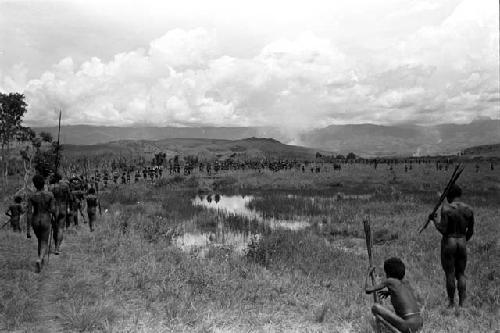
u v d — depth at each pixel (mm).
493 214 19219
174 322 6332
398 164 92125
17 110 52562
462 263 7453
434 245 13367
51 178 10789
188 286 8188
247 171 72625
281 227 17984
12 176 48781
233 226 18500
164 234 15031
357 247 14148
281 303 7598
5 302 6641
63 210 10781
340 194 32500
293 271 10453
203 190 42500
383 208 23172
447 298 7902
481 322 6629
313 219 20891
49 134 56531
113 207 23375
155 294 7602
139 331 6000
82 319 6102
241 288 8352
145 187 43125
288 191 40500
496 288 8305
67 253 10727
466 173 54000
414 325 5008
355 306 7406
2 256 9828
